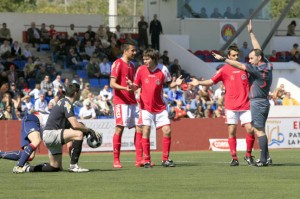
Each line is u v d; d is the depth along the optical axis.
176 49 76.62
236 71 32.69
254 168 30.72
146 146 31.80
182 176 26.86
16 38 79.06
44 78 63.19
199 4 81.50
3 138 52.50
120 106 32.47
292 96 71.75
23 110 56.38
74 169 28.94
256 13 75.31
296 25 90.19
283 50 84.94
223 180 25.20
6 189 22.50
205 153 49.47
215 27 81.69
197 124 56.19
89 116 56.72
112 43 73.00
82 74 70.38
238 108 32.62
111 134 53.09
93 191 21.89
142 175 27.41
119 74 32.53
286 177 26.20
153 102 31.84
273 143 56.25
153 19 77.69
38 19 80.12
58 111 28.80
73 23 81.56
